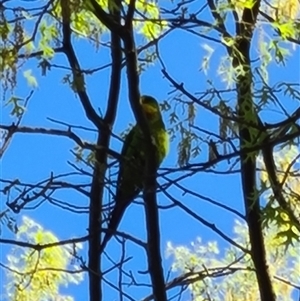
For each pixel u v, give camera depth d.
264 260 5.53
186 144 5.46
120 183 5.62
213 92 5.31
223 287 6.41
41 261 6.44
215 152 4.63
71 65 5.82
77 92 5.64
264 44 5.45
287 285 6.24
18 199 5.01
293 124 4.80
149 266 5.21
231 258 6.60
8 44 5.46
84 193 5.34
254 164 5.56
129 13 5.13
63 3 5.20
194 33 5.52
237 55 5.45
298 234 5.17
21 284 6.30
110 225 5.68
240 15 5.88
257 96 5.13
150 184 5.15
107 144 5.71
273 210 5.01
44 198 5.14
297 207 5.18
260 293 5.56
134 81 5.19
